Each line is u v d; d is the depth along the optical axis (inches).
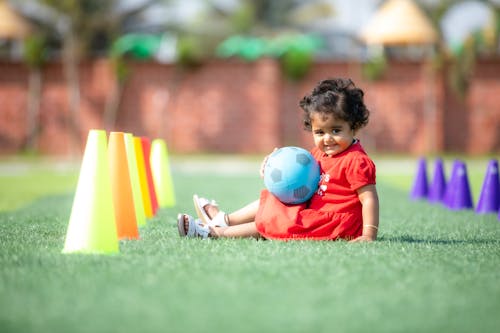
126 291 154.5
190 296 150.7
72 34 1149.7
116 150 238.2
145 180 319.0
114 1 1198.3
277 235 230.1
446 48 1160.8
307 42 1181.7
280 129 1140.5
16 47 1358.3
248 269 178.4
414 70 1119.6
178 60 1116.5
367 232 227.8
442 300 151.2
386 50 1336.1
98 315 135.9
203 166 901.2
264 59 1123.9
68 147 1128.2
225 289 157.0
